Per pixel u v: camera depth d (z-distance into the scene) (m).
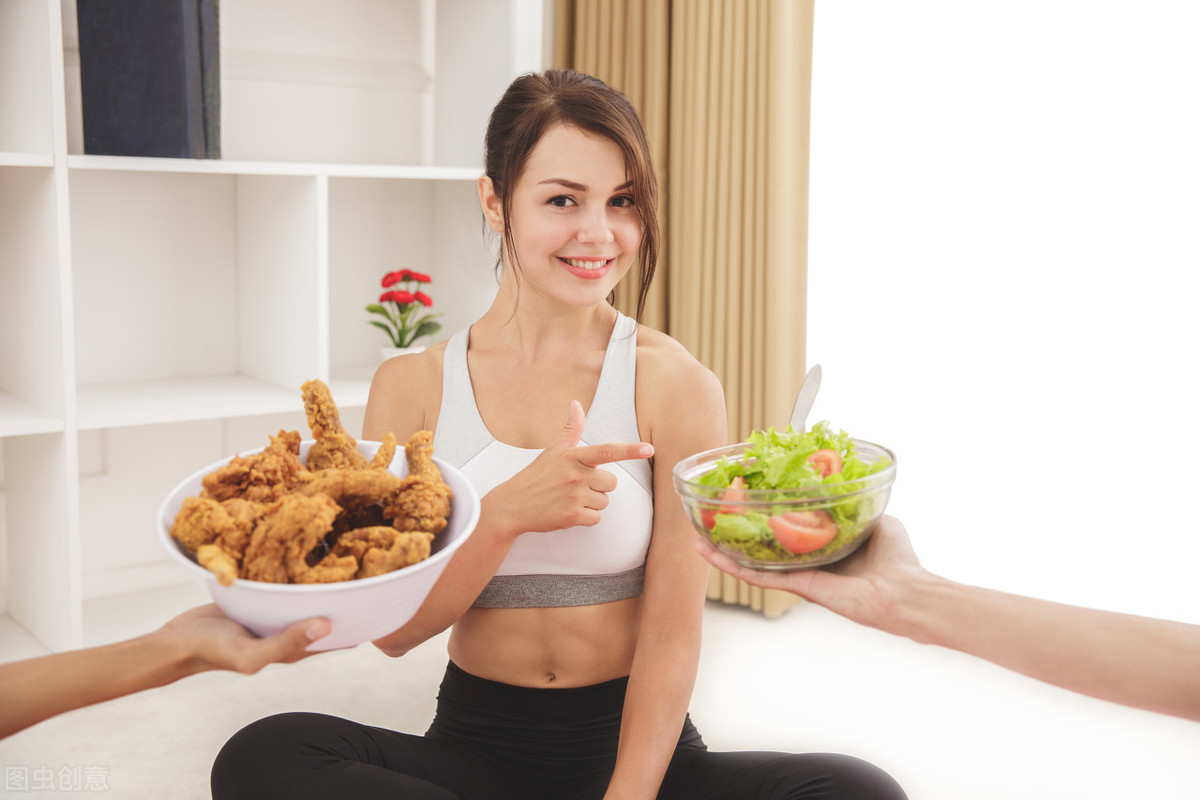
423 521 0.90
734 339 2.60
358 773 1.12
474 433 1.34
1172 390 2.17
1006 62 2.31
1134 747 1.99
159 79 2.15
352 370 2.81
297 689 2.17
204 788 1.79
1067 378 2.31
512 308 1.37
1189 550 2.18
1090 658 0.84
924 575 0.91
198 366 2.70
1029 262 2.33
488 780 1.25
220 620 0.86
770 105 2.46
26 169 2.18
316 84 2.72
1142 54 2.13
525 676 1.31
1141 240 2.18
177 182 2.60
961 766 1.91
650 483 1.33
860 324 2.61
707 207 2.61
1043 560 2.37
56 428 2.13
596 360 1.36
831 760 1.16
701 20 2.55
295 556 0.81
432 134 2.91
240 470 0.89
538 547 1.28
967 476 2.47
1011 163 2.33
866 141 2.55
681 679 1.21
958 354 2.46
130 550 2.64
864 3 2.51
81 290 2.52
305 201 2.38
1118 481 2.26
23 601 2.41
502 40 2.60
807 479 0.90
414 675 2.25
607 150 1.22
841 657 2.40
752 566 0.91
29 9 2.09
